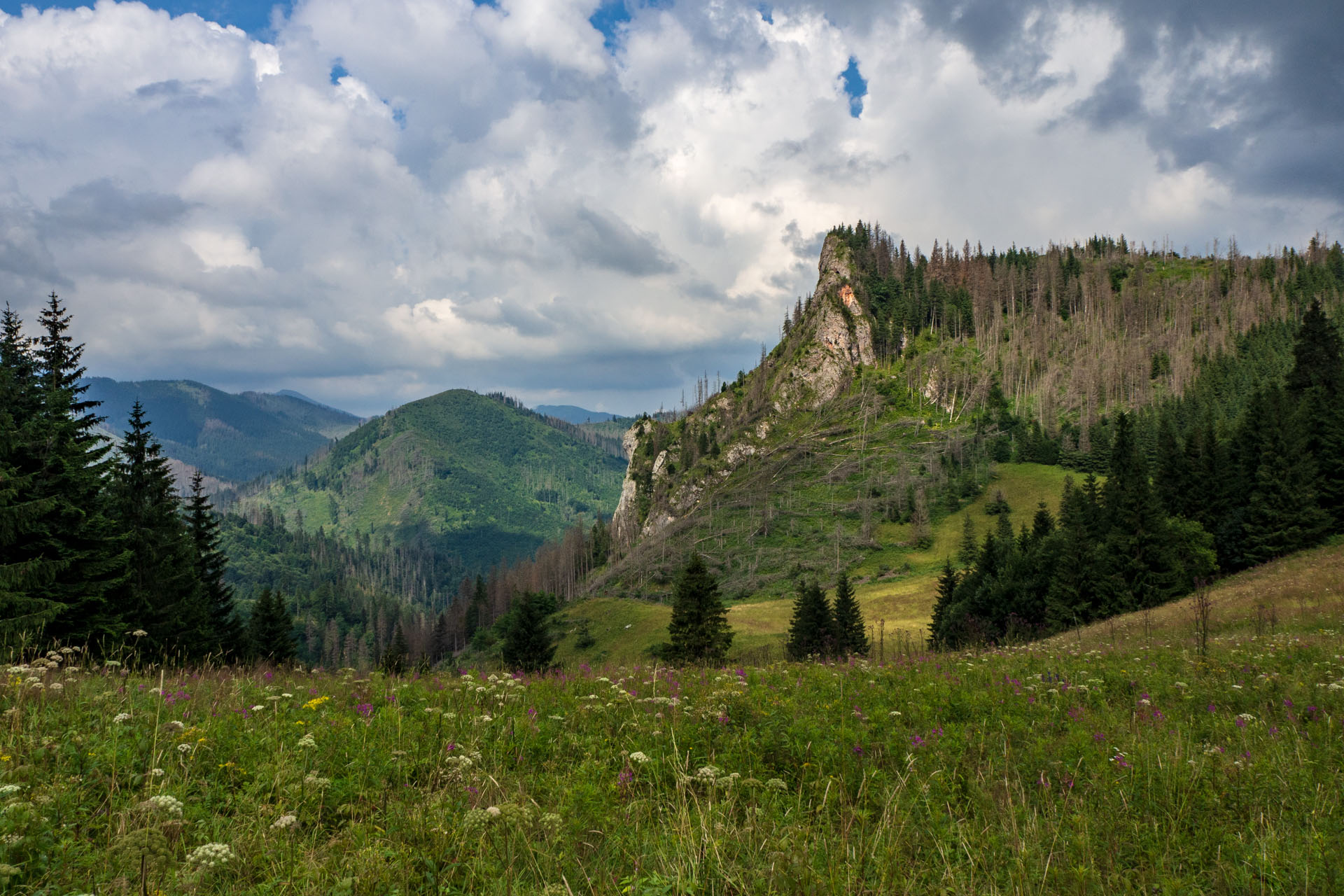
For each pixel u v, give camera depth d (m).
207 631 41.38
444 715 8.66
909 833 6.02
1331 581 34.31
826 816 6.20
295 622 193.25
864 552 133.62
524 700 10.39
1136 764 7.46
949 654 19.38
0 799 5.17
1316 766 7.46
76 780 5.93
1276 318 193.25
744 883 4.88
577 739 8.44
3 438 25.59
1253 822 6.11
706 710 9.09
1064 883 5.15
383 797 6.49
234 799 6.16
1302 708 10.05
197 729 7.30
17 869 4.22
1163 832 6.06
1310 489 50.34
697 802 5.98
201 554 54.22
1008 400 198.38
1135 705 11.02
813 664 16.58
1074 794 7.01
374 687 10.77
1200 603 19.73
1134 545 48.94
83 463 29.55
